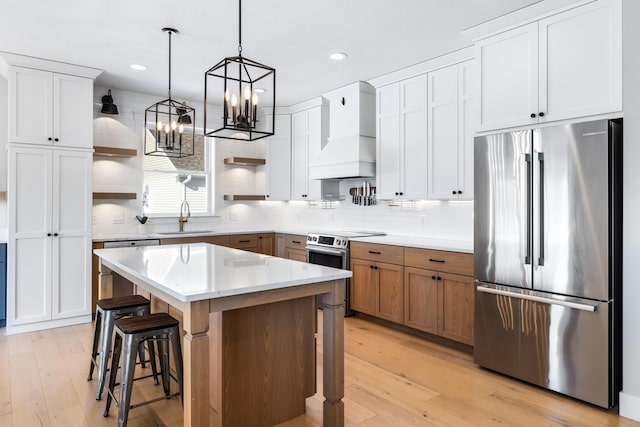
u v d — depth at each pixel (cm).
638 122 239
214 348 214
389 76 434
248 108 234
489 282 303
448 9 290
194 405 176
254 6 287
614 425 233
